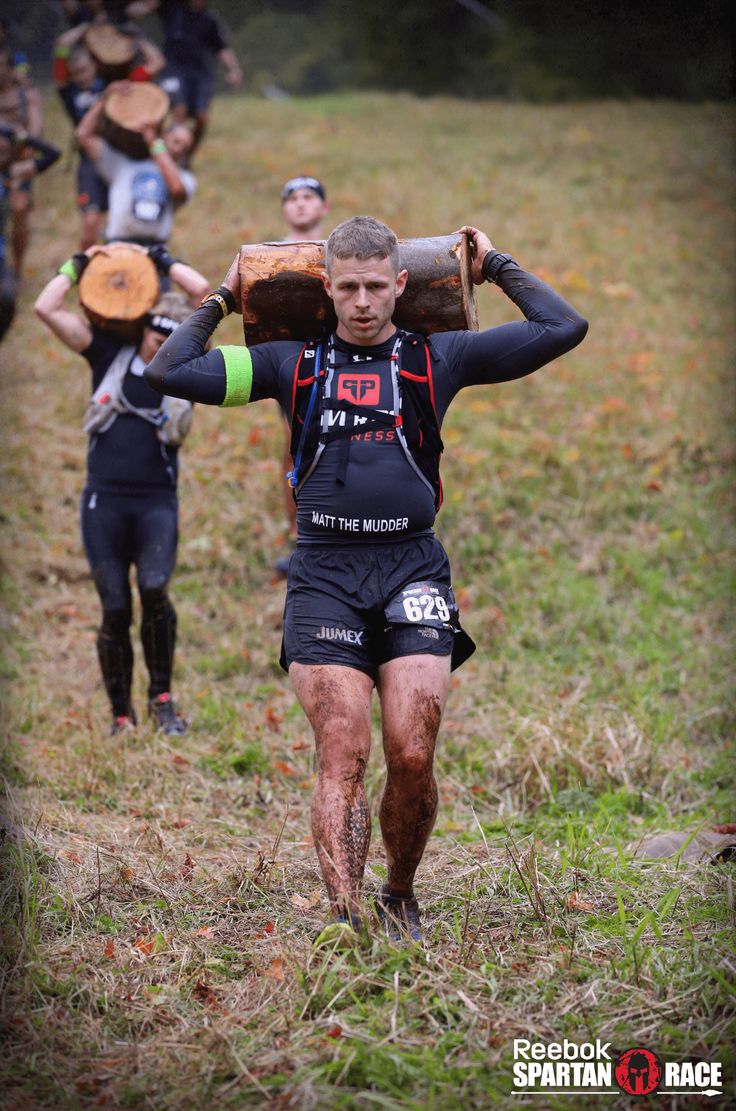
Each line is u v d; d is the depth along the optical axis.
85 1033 10.75
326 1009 10.80
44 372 34.19
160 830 15.42
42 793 16.47
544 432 31.59
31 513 27.86
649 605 24.45
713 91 75.12
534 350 11.93
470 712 20.56
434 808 11.55
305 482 11.86
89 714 19.00
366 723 11.47
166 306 18.39
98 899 13.16
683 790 17.80
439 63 95.25
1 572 25.58
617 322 38.84
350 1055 9.98
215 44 43.03
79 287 18.28
